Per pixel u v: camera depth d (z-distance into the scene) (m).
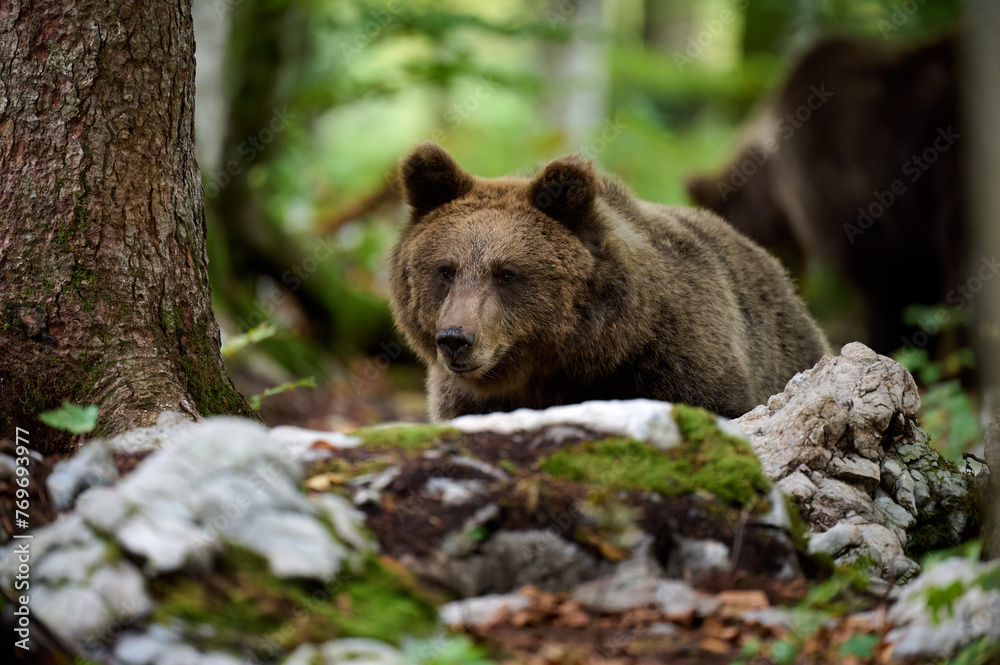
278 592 6.62
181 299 10.23
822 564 8.09
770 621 7.08
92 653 6.31
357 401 22.97
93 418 8.54
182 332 10.18
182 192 10.37
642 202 14.21
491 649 6.69
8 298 9.48
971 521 9.71
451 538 7.43
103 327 9.61
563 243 11.78
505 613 7.09
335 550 6.96
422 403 24.16
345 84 25.75
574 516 7.66
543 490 7.73
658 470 8.02
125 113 9.79
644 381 12.06
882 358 10.10
